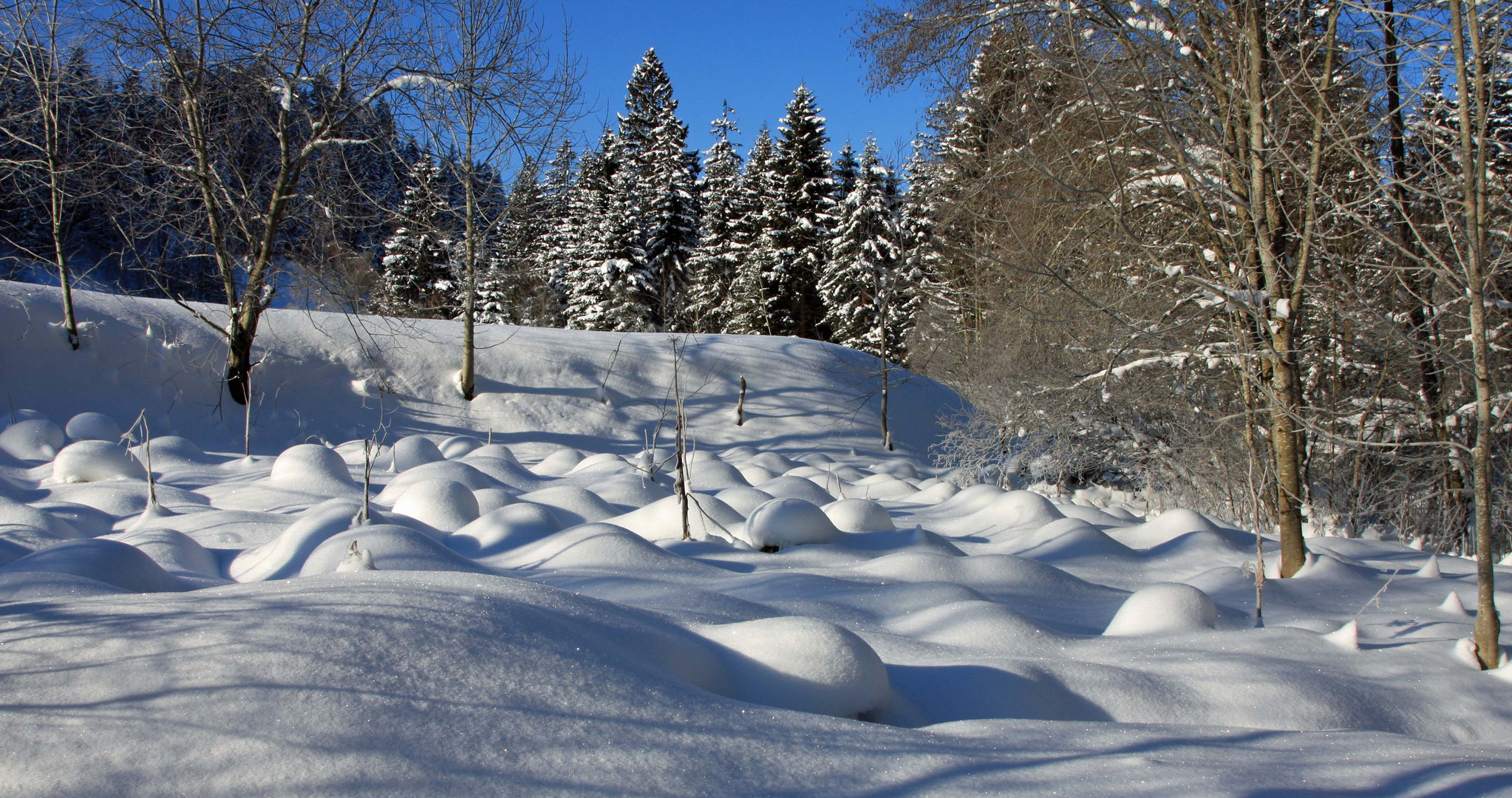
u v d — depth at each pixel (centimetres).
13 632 218
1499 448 863
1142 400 1112
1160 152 685
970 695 309
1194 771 213
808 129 3666
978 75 924
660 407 1869
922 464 1825
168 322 1573
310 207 1547
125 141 1447
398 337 1812
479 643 228
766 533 627
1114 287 952
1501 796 207
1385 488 977
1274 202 668
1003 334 1331
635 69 3981
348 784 168
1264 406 749
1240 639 396
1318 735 262
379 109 1502
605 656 241
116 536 566
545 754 189
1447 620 470
